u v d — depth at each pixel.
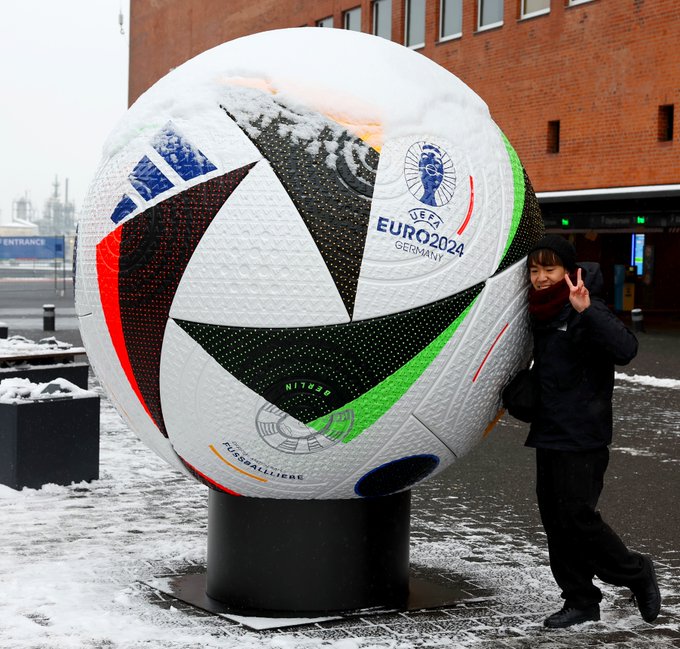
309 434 4.14
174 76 4.45
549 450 4.41
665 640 4.38
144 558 5.54
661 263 32.88
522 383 4.40
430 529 6.49
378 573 4.64
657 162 22.72
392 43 4.51
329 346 4.00
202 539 6.01
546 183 25.53
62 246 45.41
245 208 3.98
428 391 4.21
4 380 7.59
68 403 7.52
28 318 27.22
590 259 32.81
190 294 4.05
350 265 3.96
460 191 4.18
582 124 24.48
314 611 4.55
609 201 23.94
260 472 4.30
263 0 35.41
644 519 6.87
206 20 39.22
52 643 4.16
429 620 4.55
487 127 4.48
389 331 4.04
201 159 4.10
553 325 4.36
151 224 4.14
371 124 4.10
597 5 23.86
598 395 4.37
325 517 4.53
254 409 4.09
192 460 4.45
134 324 4.25
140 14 44.88
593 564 4.48
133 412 4.54
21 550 5.69
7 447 7.33
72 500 7.07
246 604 4.59
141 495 7.27
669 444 9.89
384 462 4.33
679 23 22.06
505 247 4.34
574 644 4.30
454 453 4.59
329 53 4.28
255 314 3.97
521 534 6.36
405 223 4.03
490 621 4.57
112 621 4.45
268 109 4.12
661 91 22.55
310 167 4.01
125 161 4.35
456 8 28.08
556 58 25.02
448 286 4.12
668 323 27.17
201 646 4.13
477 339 4.26
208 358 4.06
